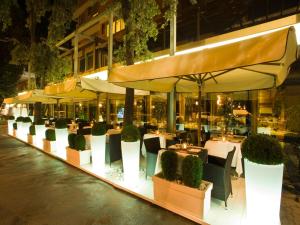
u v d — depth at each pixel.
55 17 9.45
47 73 12.05
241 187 4.78
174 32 6.65
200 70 3.11
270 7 8.19
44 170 6.20
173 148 4.84
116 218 3.56
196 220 3.43
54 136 8.63
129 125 5.11
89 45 17.61
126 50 6.37
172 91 7.00
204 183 3.80
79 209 3.87
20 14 13.80
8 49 19.47
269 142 2.94
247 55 2.58
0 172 6.02
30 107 25.66
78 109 20.53
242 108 8.52
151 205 4.00
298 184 4.91
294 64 6.59
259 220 2.98
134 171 4.96
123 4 6.24
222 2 9.63
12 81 22.94
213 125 9.64
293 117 7.33
